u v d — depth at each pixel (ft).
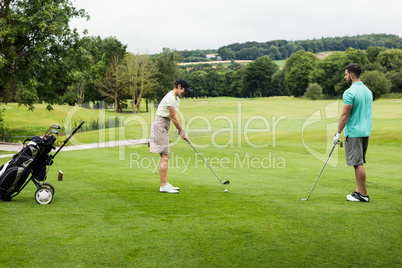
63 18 73.00
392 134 58.70
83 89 178.19
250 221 13.25
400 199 17.13
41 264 9.40
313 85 283.59
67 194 18.08
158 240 11.27
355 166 16.74
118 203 16.22
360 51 309.22
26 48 73.15
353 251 10.50
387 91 257.55
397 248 10.72
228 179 23.57
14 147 56.13
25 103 74.18
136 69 198.49
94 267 9.28
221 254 10.23
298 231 12.13
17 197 17.34
